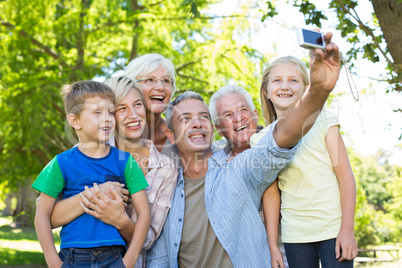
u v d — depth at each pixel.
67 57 10.09
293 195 2.38
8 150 11.41
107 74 10.47
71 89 2.24
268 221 2.39
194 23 10.47
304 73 2.59
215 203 2.21
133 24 10.22
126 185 2.22
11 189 14.16
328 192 2.34
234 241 2.15
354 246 2.19
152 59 2.99
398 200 15.91
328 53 1.66
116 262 2.04
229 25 10.00
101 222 2.09
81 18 9.76
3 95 9.90
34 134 10.10
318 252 2.39
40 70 10.40
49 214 2.12
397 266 12.84
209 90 11.20
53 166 2.14
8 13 10.16
